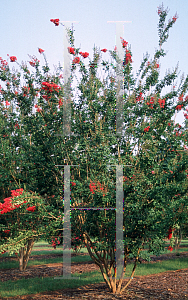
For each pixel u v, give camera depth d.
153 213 6.30
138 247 6.48
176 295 7.28
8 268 11.59
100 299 6.77
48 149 7.06
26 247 11.41
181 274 9.98
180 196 6.43
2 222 8.81
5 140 8.48
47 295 7.28
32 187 7.41
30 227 6.87
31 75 7.87
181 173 6.13
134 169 6.51
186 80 8.02
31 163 7.42
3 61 8.77
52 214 6.57
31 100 7.81
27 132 8.70
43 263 12.61
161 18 7.93
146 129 6.90
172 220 6.21
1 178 7.72
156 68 7.77
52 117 7.03
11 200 6.05
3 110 9.57
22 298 7.05
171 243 6.48
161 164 6.49
